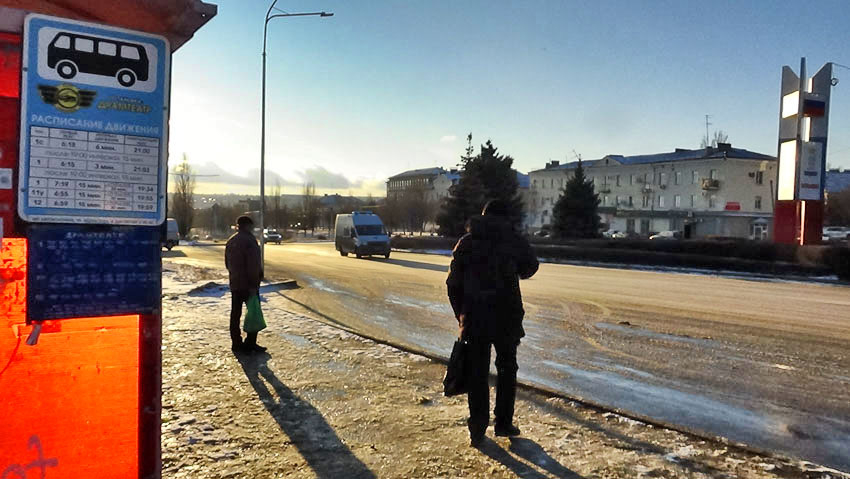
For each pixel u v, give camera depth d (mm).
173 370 6422
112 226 2535
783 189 32500
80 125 2441
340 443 4371
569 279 21484
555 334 9953
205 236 84062
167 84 2598
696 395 6418
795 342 9352
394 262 30047
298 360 6980
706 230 70750
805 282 22125
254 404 5254
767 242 28344
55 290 2451
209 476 3732
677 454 4262
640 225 78875
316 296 15055
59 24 2387
